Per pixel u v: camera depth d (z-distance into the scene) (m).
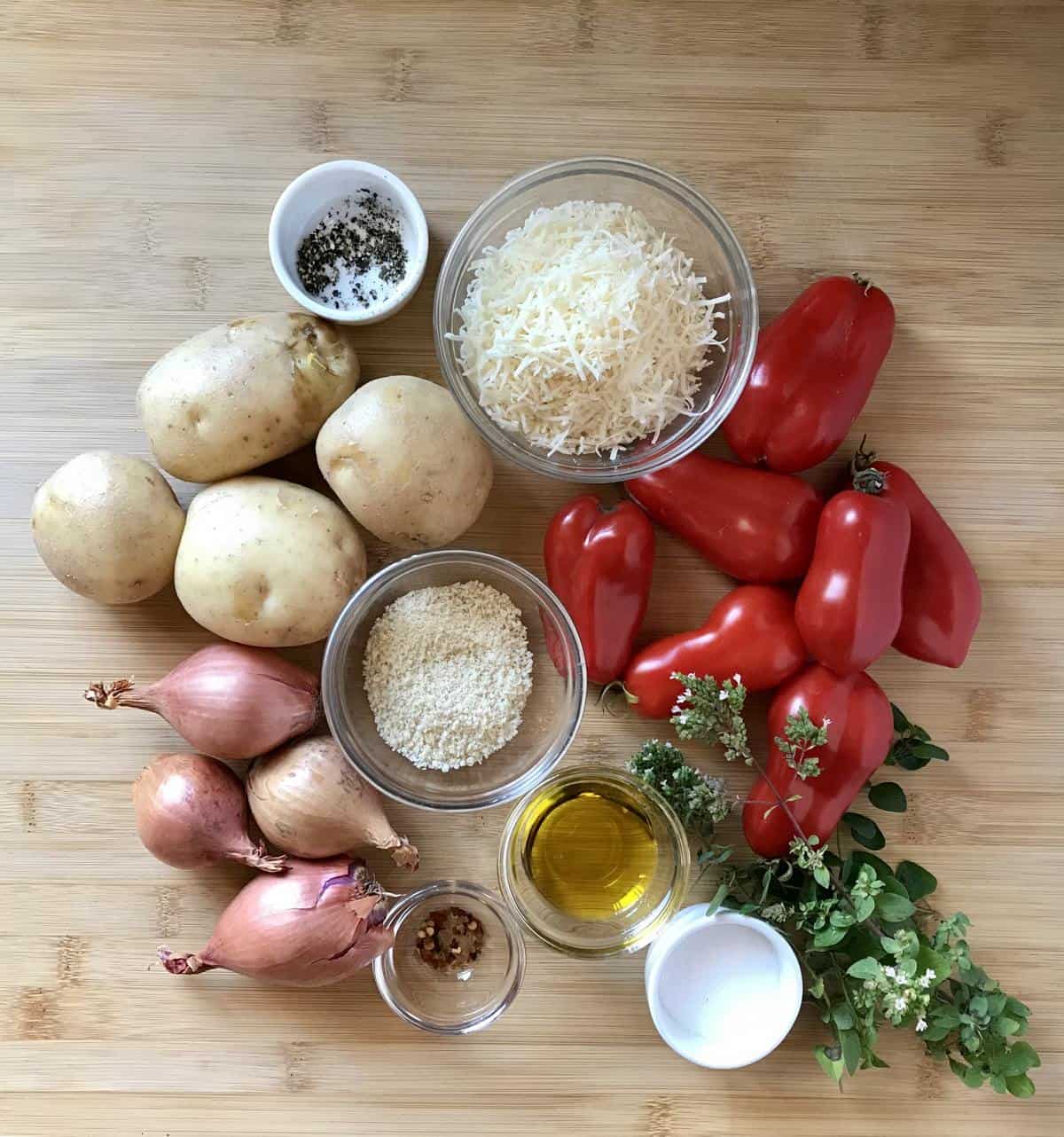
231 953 1.09
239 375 1.02
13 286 1.15
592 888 1.19
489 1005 1.18
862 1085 1.21
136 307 1.15
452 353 1.10
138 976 1.18
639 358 1.03
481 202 1.15
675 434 1.11
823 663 1.10
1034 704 1.22
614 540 1.10
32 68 1.13
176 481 1.16
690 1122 1.20
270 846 1.14
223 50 1.13
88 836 1.18
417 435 1.01
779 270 1.18
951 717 1.22
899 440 1.20
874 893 1.03
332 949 1.08
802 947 1.18
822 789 1.11
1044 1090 1.22
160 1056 1.19
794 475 1.16
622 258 1.02
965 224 1.18
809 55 1.16
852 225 1.18
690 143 1.16
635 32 1.15
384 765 1.15
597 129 1.16
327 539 1.04
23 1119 1.18
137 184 1.14
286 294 1.16
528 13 1.14
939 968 1.08
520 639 1.17
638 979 1.19
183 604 1.07
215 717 1.06
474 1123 1.19
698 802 1.06
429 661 1.13
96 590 1.06
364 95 1.14
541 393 1.04
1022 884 1.22
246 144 1.14
